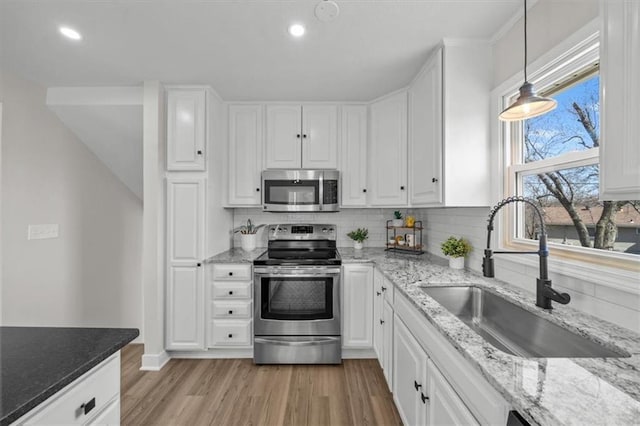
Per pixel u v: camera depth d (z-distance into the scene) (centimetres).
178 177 249
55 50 196
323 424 178
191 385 218
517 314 135
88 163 297
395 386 181
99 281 309
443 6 154
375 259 251
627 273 103
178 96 248
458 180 184
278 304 248
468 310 167
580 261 124
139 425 178
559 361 83
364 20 165
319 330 247
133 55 202
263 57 204
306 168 284
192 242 249
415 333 143
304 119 284
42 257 256
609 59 80
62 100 251
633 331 102
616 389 70
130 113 258
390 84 245
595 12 116
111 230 323
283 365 246
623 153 76
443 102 185
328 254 275
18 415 62
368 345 251
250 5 153
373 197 272
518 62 160
